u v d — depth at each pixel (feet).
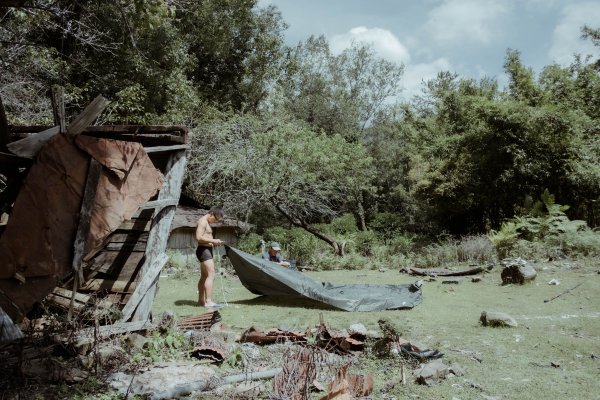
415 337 21.95
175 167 20.84
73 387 14.25
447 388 15.29
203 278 28.81
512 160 59.82
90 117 16.12
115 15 50.52
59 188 15.35
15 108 41.11
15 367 14.23
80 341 16.24
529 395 14.75
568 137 57.21
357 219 91.45
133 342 17.66
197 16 77.56
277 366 16.75
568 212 60.95
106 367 15.88
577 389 15.25
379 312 27.76
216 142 65.82
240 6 84.99
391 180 91.97
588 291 31.96
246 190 61.98
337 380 13.62
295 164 61.26
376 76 110.63
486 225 67.05
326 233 69.82
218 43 83.20
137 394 14.21
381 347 18.57
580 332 22.61
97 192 15.83
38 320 17.63
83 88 50.34
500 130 59.72
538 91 63.98
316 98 100.22
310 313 27.27
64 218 15.38
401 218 84.94
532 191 60.70
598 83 66.59
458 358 18.53
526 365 17.76
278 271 30.83
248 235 65.77
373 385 15.17
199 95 79.51
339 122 100.12
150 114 59.72
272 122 68.69
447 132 70.54
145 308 19.30
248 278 31.27
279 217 75.41
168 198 20.44
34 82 42.45
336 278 43.42
